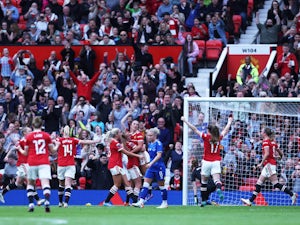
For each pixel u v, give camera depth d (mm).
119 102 74688
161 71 79312
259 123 66688
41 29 88625
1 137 70500
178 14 86875
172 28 86188
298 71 81438
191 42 83062
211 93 78062
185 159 64062
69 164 58156
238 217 46406
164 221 42031
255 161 66062
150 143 58969
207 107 66875
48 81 80688
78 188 69250
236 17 87750
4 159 66750
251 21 90500
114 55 84625
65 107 76938
